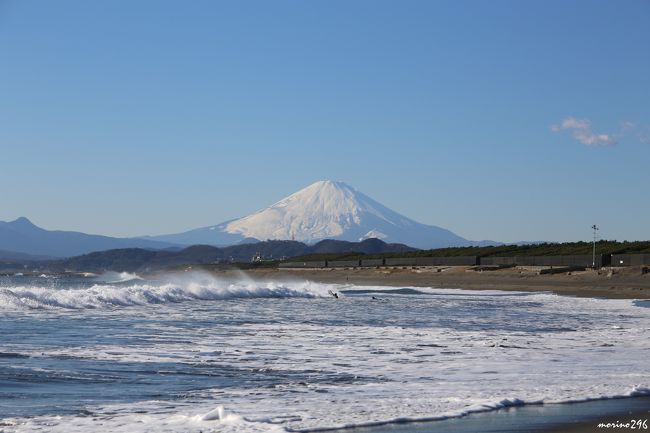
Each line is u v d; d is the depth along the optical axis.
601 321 36.69
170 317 35.88
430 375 18.42
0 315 35.00
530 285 90.25
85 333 27.36
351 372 18.89
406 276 124.00
